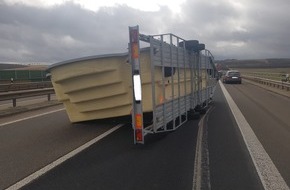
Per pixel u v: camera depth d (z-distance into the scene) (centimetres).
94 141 880
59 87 1025
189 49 1148
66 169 640
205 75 1552
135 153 762
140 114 787
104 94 970
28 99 2330
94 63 932
